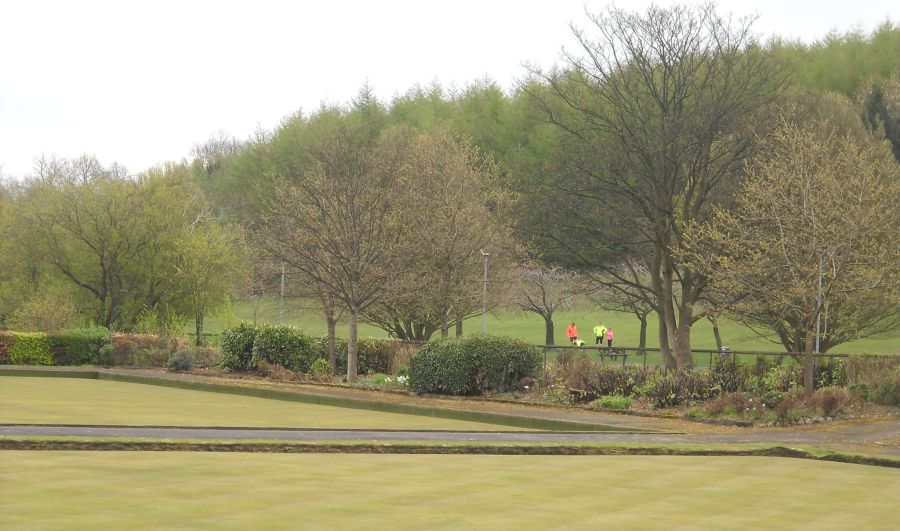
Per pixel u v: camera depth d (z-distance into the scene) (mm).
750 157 36781
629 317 80562
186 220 61344
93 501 12141
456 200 48844
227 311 49375
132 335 44531
